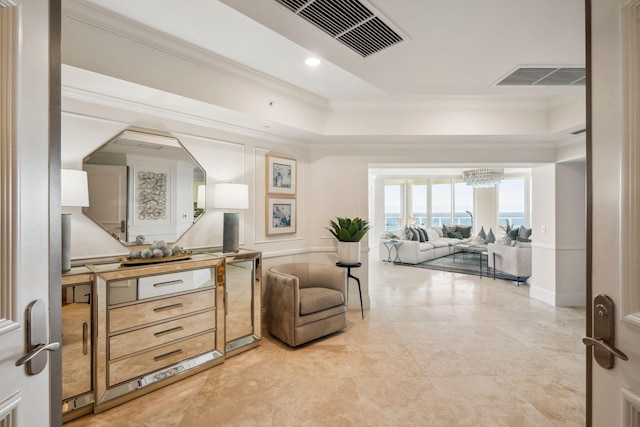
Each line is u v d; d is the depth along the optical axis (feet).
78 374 6.32
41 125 2.77
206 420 6.28
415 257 24.31
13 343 2.50
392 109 12.36
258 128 11.19
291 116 10.95
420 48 6.58
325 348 9.61
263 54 8.46
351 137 12.76
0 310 2.43
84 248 7.73
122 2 6.29
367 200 13.84
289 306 9.48
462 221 32.63
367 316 12.59
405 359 8.86
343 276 10.91
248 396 7.08
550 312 13.03
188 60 8.13
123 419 6.30
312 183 13.87
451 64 7.36
